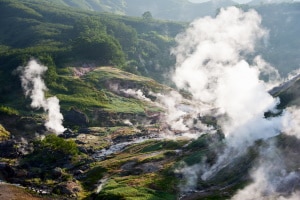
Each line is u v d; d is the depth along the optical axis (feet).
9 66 625.00
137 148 364.38
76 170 317.22
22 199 249.34
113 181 265.13
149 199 222.69
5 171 306.96
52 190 270.87
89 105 545.44
